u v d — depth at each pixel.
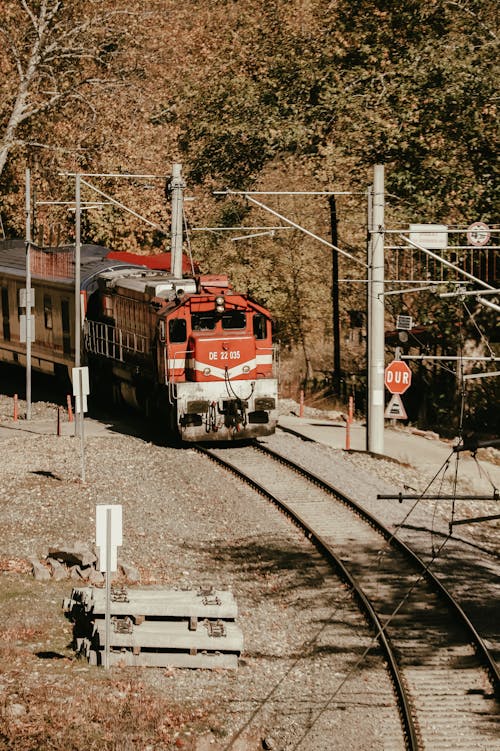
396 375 69.19
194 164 110.81
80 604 38.38
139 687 32.75
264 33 109.69
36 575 43.91
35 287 89.31
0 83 110.31
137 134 109.81
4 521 51.81
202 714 31.06
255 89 105.12
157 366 67.94
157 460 64.12
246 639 38.25
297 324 108.69
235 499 55.75
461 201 85.12
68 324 83.69
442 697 33.16
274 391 66.62
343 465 64.25
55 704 30.47
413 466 69.50
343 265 106.56
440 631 39.25
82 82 110.06
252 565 46.50
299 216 106.06
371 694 33.16
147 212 106.62
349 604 41.84
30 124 114.06
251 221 108.69
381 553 47.81
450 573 45.62
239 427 66.56
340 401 100.88
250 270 106.56
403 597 42.59
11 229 127.69
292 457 65.19
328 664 35.88
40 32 106.69
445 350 98.50
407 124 87.06
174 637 35.28
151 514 53.31
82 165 112.06
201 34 119.25
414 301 91.75
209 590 38.00
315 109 95.81
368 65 94.56
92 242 112.06
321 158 96.81
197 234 109.75
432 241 64.69
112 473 61.00
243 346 65.94
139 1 113.31
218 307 65.94
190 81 112.50
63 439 71.19
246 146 108.06
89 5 110.06
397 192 90.75
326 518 52.91
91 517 52.78
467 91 85.69
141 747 28.38
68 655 35.59
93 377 83.12
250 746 28.86
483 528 56.25
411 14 94.44
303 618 40.50
